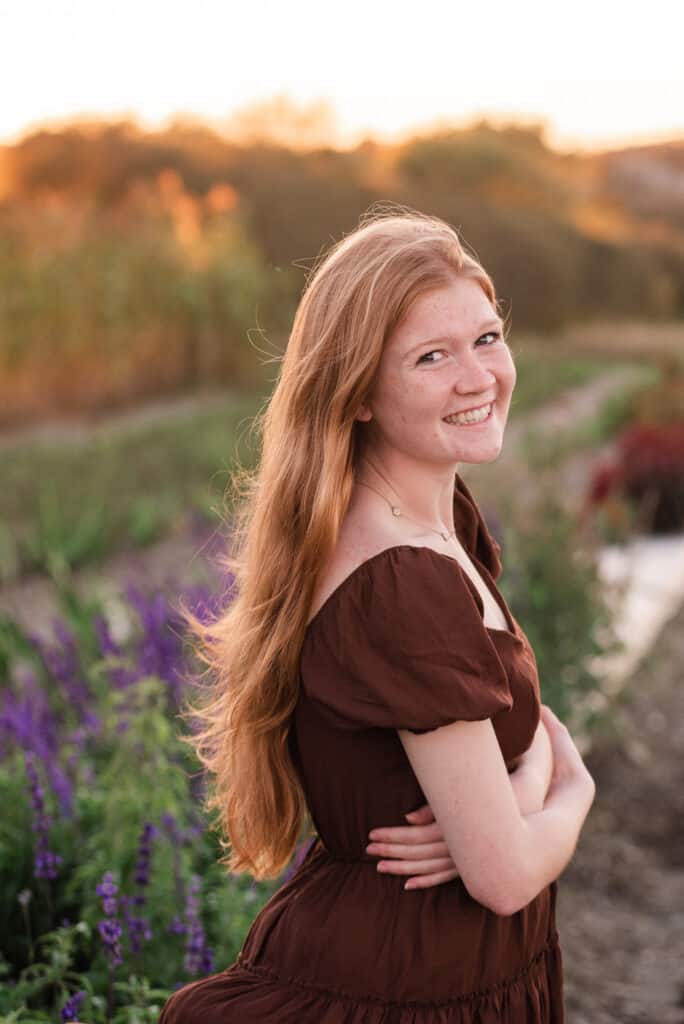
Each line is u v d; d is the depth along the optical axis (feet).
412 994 5.05
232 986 5.32
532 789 5.31
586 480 42.93
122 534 33.14
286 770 5.52
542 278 134.82
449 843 4.87
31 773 8.45
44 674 13.38
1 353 62.54
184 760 10.82
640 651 22.03
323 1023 5.07
